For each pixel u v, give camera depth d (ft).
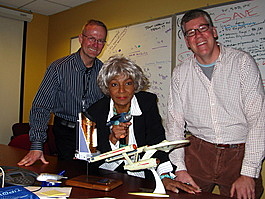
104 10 10.92
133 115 4.56
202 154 5.36
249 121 4.68
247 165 4.49
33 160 4.54
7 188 2.76
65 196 2.85
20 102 12.47
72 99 6.01
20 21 12.45
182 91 5.37
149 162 3.14
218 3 7.63
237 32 7.24
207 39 4.84
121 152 3.30
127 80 4.33
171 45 8.60
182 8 8.42
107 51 10.64
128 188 3.28
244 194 4.35
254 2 6.95
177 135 5.35
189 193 3.18
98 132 4.52
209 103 5.10
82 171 4.05
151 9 9.29
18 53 12.42
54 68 5.72
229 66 4.90
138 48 9.59
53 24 13.25
